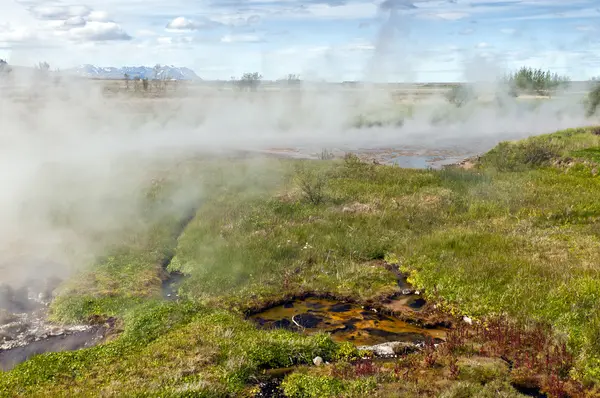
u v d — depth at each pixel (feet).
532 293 35.14
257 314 36.81
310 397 25.50
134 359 28.55
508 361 28.66
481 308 34.83
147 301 37.11
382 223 52.85
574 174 68.39
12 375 27.22
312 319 35.91
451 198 59.93
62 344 32.81
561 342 29.25
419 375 27.09
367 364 28.14
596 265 38.93
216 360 28.32
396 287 39.93
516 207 55.42
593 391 25.16
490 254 42.45
